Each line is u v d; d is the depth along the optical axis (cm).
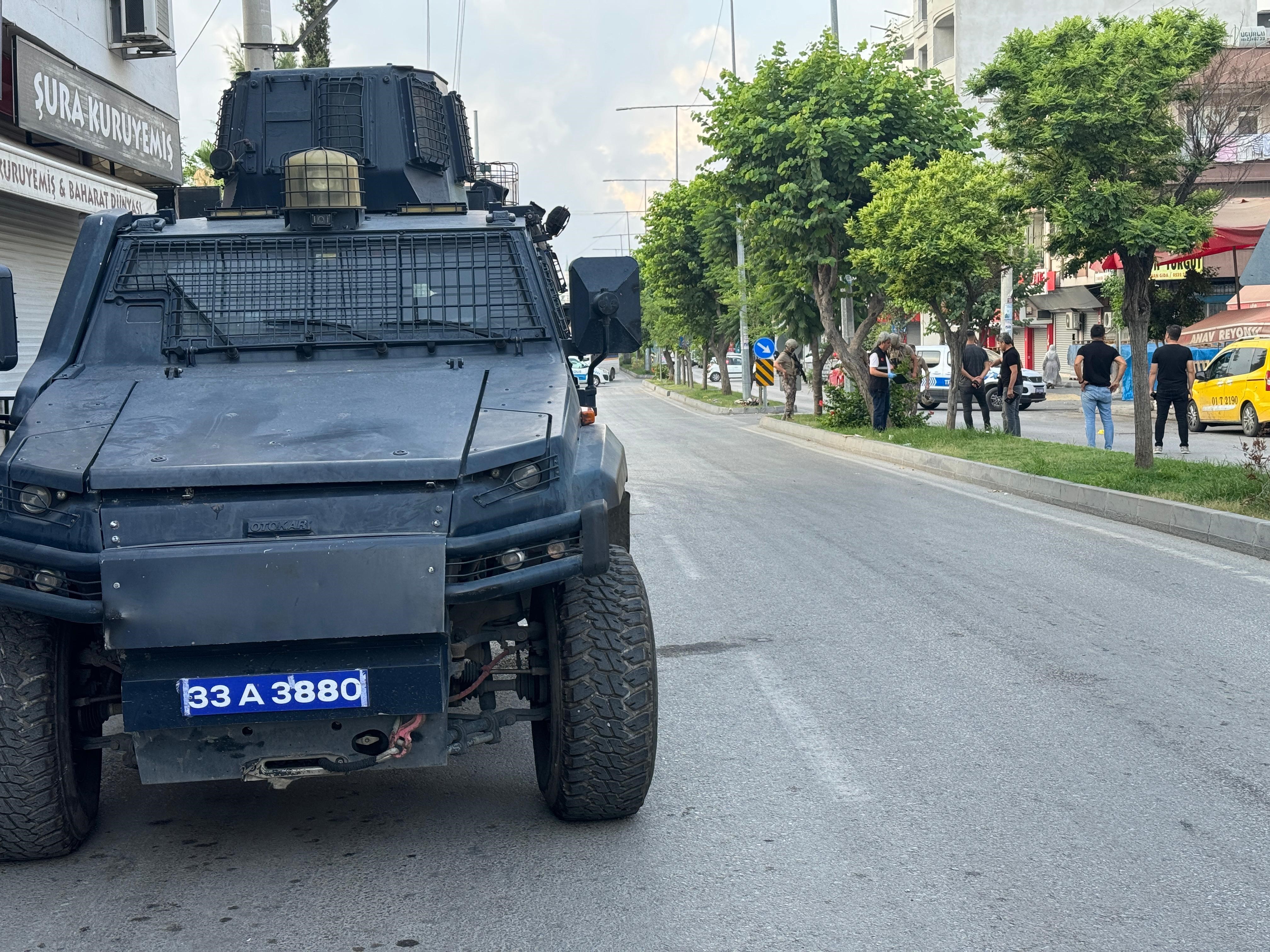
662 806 550
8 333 561
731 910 440
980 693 711
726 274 3912
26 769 475
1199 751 604
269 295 612
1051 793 551
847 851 492
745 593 1016
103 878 485
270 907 453
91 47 1766
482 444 485
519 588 467
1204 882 455
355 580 450
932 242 2155
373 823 543
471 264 629
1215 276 3622
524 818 545
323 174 627
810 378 3934
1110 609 926
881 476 1909
